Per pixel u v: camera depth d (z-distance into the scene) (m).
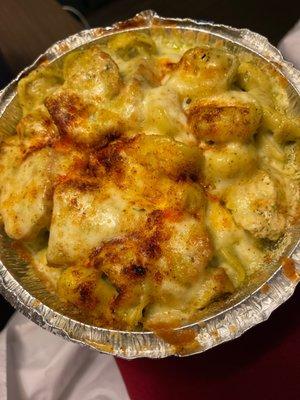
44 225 0.24
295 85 0.26
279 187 0.23
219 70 0.24
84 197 0.23
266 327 0.25
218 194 0.24
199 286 0.22
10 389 0.27
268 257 0.23
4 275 0.25
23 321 0.29
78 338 0.23
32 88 0.27
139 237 0.22
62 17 0.34
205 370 0.26
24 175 0.25
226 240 0.23
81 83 0.24
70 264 0.23
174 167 0.22
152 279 0.22
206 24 0.28
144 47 0.27
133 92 0.24
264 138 0.25
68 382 0.28
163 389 0.26
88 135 0.24
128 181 0.23
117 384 0.28
